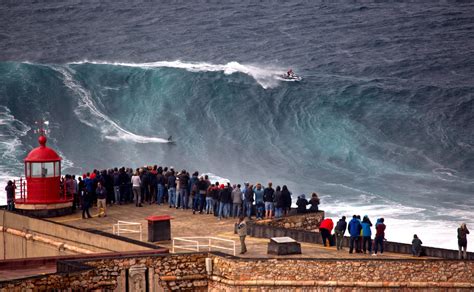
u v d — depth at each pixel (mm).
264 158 180125
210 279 84812
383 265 82062
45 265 86875
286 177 168500
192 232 98250
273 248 87562
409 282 82062
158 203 114125
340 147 185125
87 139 183125
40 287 77375
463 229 88000
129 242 89125
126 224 102062
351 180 165000
